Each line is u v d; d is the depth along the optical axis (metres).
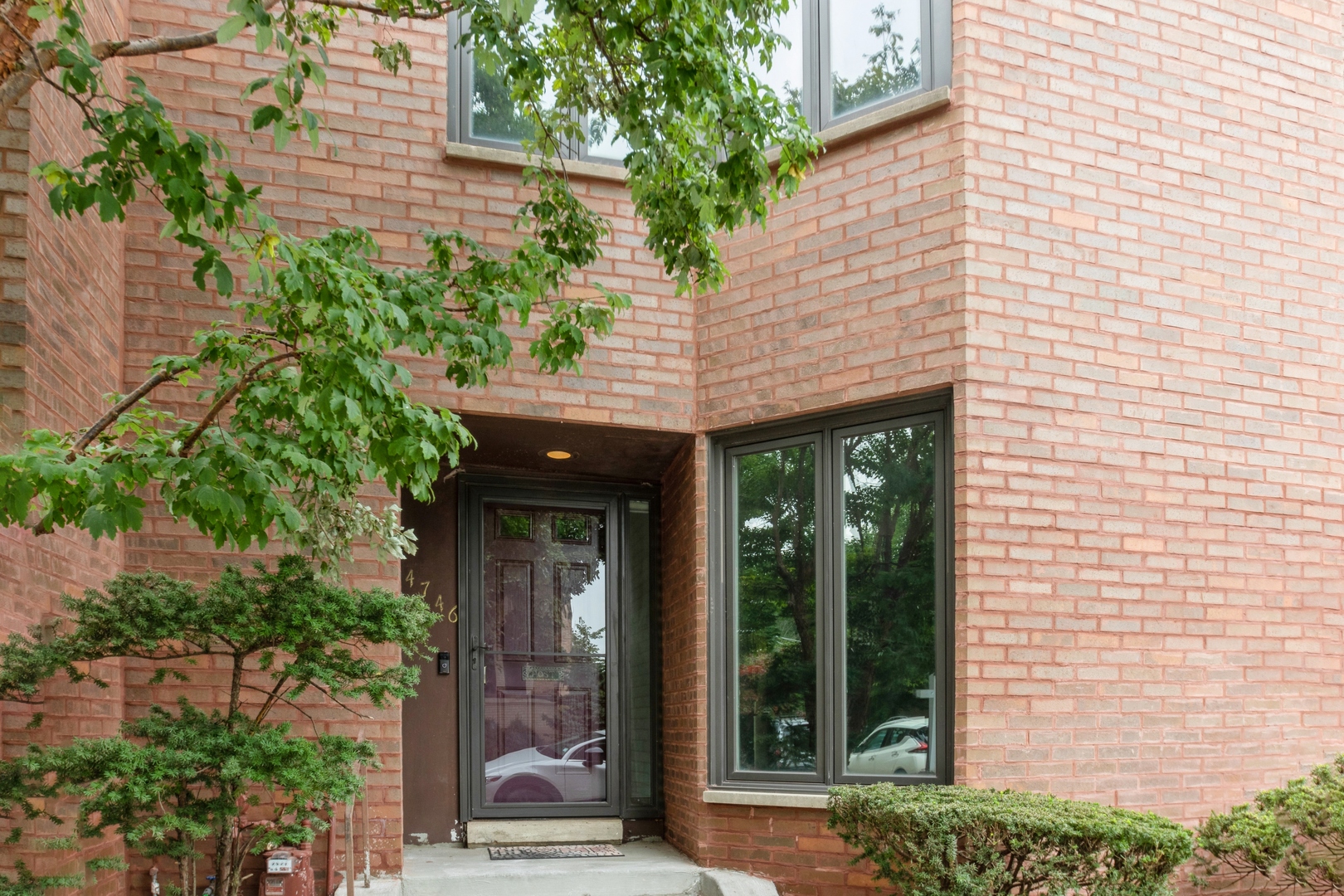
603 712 8.38
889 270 6.72
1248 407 7.00
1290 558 7.01
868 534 6.82
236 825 4.90
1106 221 6.77
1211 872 6.39
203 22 6.60
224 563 6.37
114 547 6.03
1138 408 6.71
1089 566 6.48
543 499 8.41
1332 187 7.42
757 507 7.32
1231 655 6.77
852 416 6.93
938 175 6.59
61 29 3.50
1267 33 7.34
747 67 5.37
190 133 3.50
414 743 7.80
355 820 6.45
